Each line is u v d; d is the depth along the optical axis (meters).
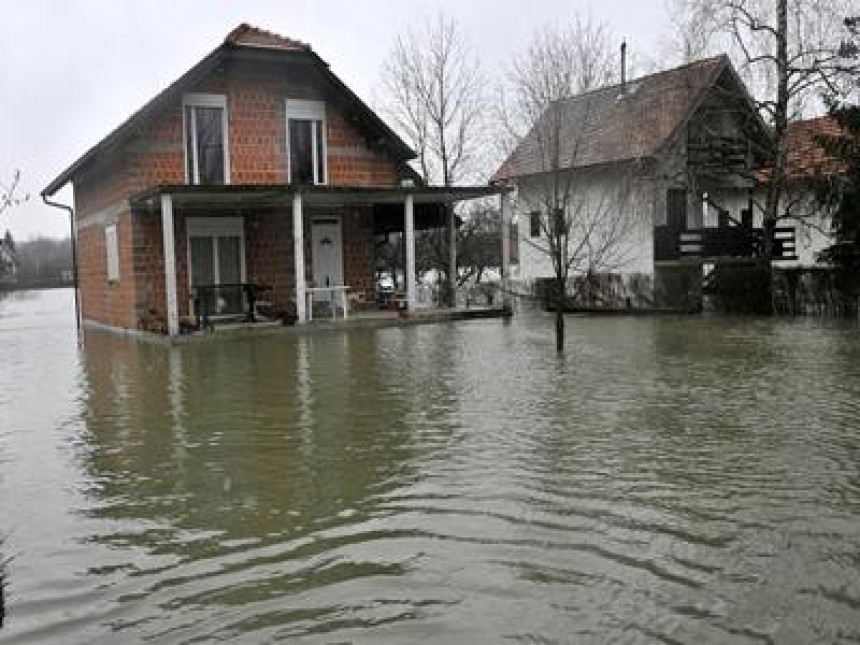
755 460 7.22
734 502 6.11
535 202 29.02
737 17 21.91
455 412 9.52
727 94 24.48
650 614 4.42
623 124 27.20
